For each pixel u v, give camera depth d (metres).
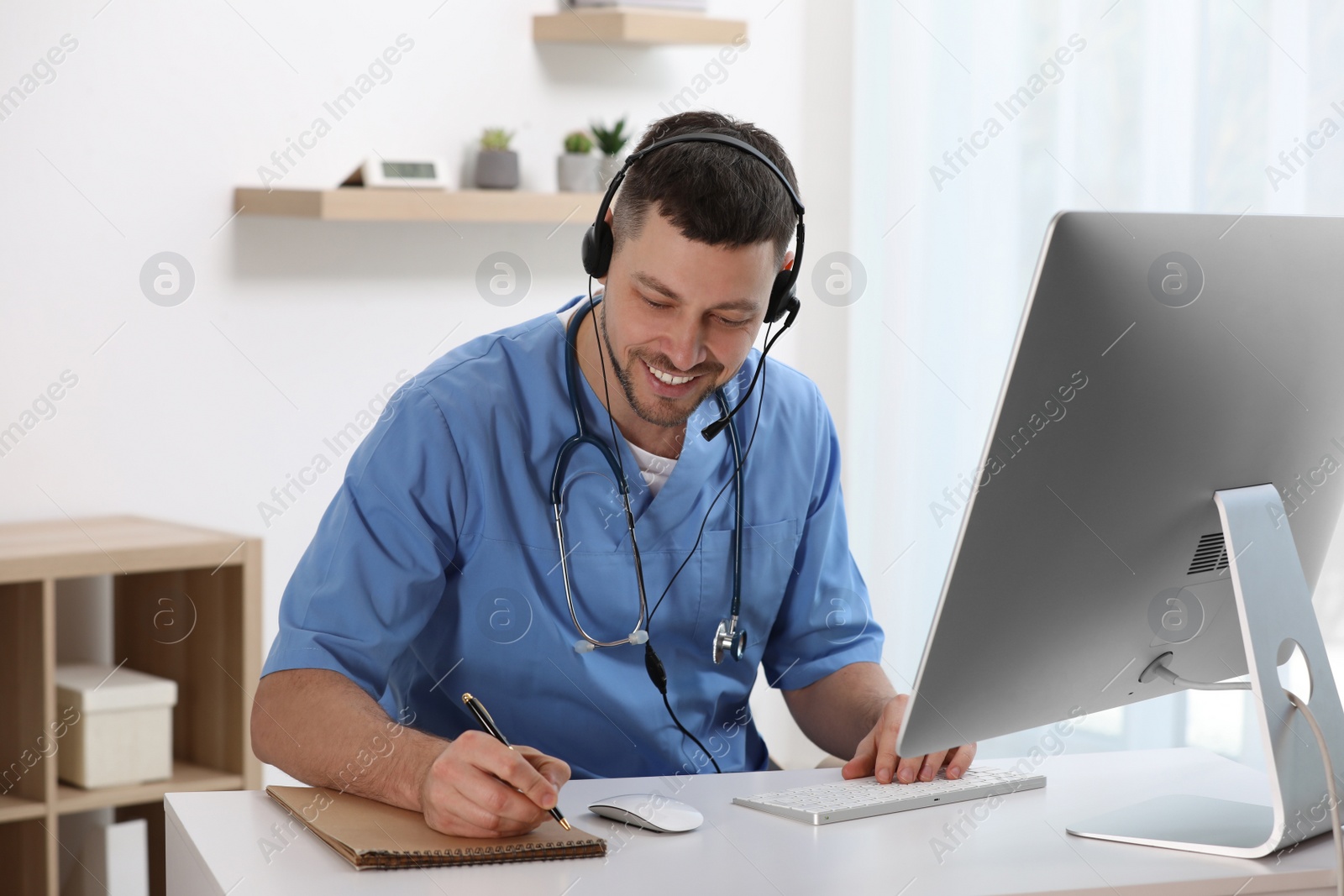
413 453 1.25
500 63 2.66
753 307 1.12
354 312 2.53
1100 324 0.85
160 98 2.28
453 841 0.92
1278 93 2.04
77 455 2.24
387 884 0.85
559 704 1.31
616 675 1.30
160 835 2.12
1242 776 1.19
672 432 1.33
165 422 2.32
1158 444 0.91
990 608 0.90
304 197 2.32
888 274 2.91
